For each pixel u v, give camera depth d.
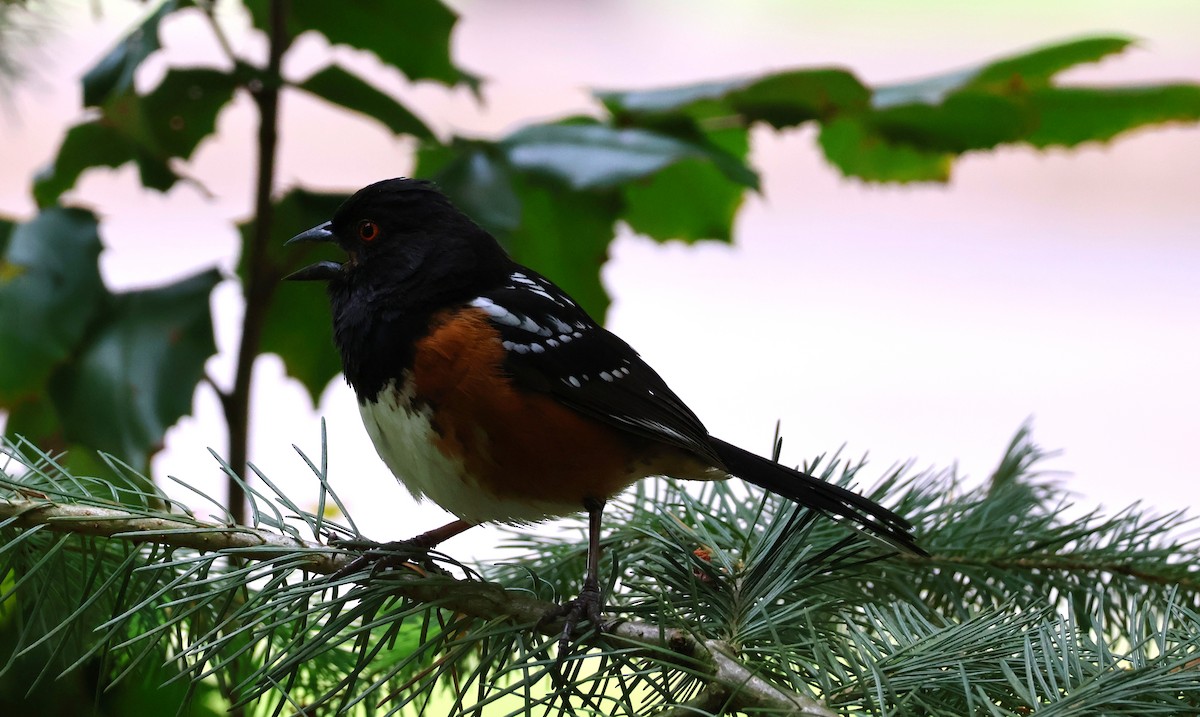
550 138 4.41
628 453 4.27
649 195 4.50
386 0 4.40
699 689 4.19
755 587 4.22
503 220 4.39
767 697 4.17
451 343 4.26
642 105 4.41
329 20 4.41
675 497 4.29
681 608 4.22
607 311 4.48
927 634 4.20
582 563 4.29
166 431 4.36
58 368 4.36
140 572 4.25
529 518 4.28
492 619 4.21
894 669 4.18
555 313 4.28
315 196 4.42
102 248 4.38
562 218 4.46
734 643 4.20
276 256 4.42
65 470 4.23
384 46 4.43
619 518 4.30
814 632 4.19
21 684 4.28
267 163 4.40
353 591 4.21
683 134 4.43
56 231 4.38
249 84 4.40
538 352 4.26
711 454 4.25
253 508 4.22
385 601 4.23
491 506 4.27
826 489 4.24
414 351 4.27
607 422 4.27
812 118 4.42
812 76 4.39
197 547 4.22
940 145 4.45
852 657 4.18
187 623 4.26
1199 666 4.18
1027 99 4.42
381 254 4.28
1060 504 4.29
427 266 4.28
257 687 4.20
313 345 4.45
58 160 4.40
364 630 4.19
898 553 4.23
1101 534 4.27
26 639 4.27
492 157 4.40
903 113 4.44
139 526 4.22
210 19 4.38
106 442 4.36
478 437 4.26
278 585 4.20
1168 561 4.27
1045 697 4.18
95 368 4.36
